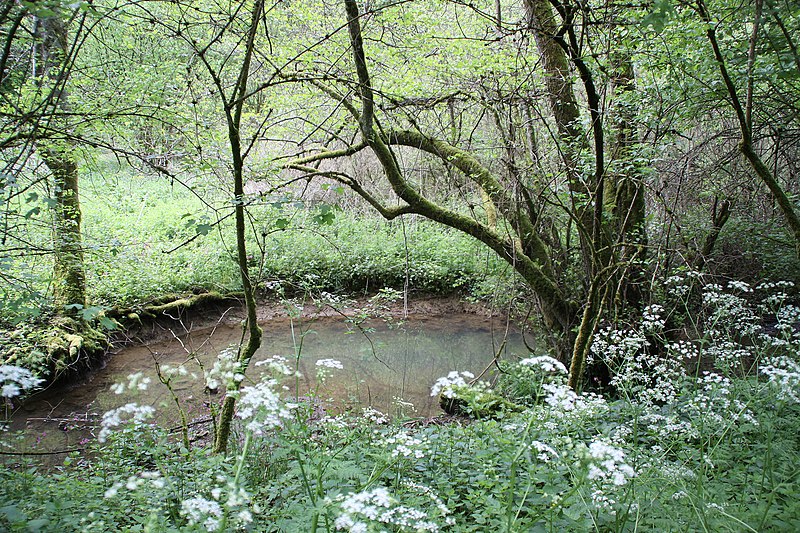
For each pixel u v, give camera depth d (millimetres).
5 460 5133
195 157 5484
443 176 9859
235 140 4312
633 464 3186
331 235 12805
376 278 12555
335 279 12258
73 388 7957
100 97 5398
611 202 6941
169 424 6637
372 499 2250
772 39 4711
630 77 6504
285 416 2396
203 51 4203
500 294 9281
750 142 4266
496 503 2791
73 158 5836
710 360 6629
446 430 4602
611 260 5715
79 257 7000
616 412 4555
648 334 6465
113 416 2602
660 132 5926
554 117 6855
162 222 12883
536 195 6949
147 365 8961
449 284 12227
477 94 7070
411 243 13062
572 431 3857
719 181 7441
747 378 4535
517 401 6594
